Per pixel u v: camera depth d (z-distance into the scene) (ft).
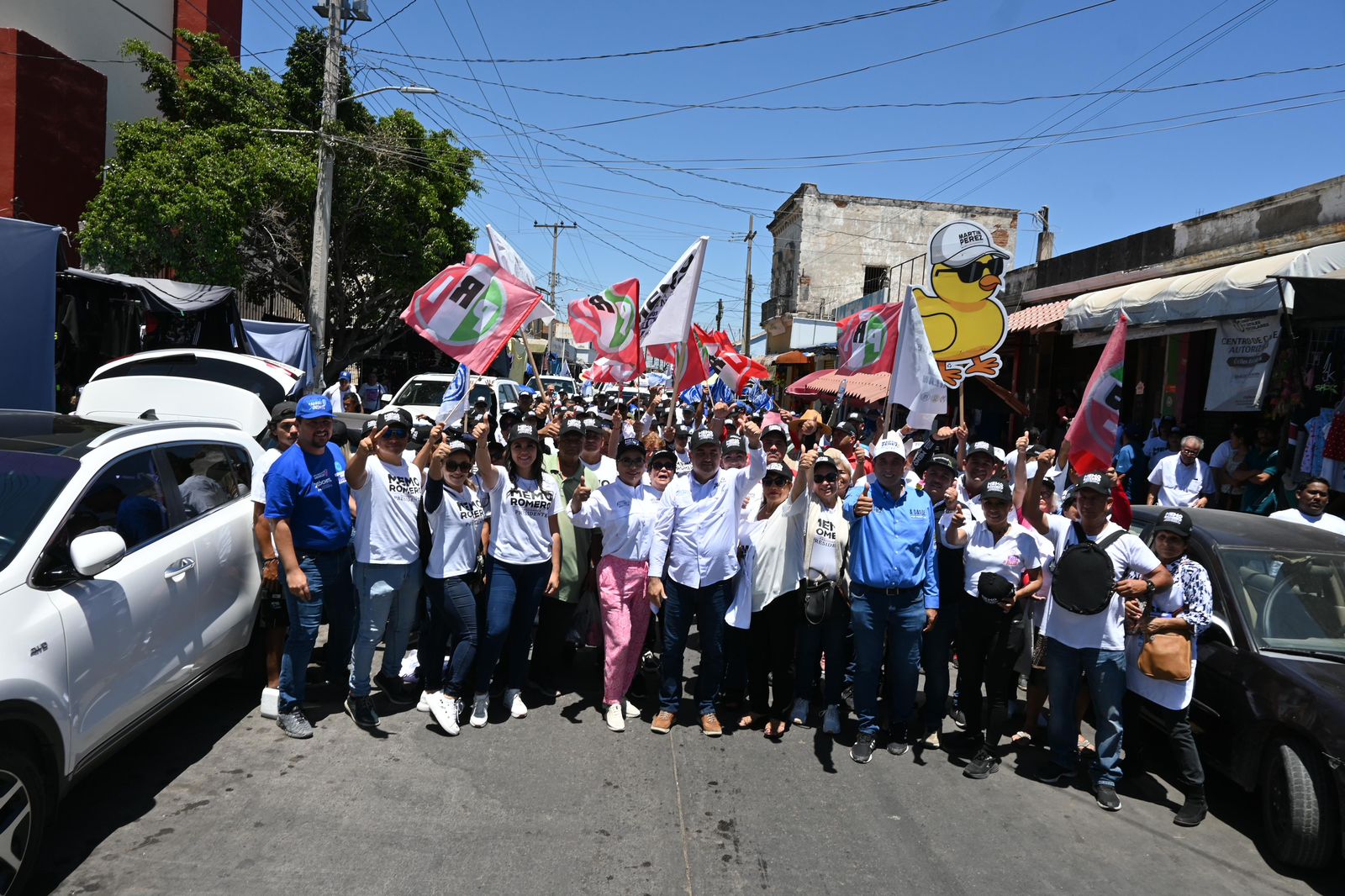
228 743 15.93
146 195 48.39
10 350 28.96
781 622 18.35
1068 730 16.40
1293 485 26.48
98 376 29.01
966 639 17.38
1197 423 37.06
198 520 15.44
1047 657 16.43
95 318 37.83
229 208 50.26
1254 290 27.94
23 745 10.88
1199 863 13.74
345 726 17.06
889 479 17.08
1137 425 39.17
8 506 11.95
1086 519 16.40
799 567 18.20
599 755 16.49
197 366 29.76
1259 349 28.50
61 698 11.25
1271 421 28.66
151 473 14.61
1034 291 51.47
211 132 54.54
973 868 13.12
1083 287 46.42
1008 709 20.53
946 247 23.91
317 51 67.51
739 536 18.49
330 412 16.38
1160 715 15.76
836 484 18.25
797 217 117.80
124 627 12.68
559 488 20.08
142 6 66.23
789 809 14.71
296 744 16.07
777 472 18.38
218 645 15.72
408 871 12.06
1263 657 15.14
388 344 76.48
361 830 13.08
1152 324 34.12
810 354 93.35
